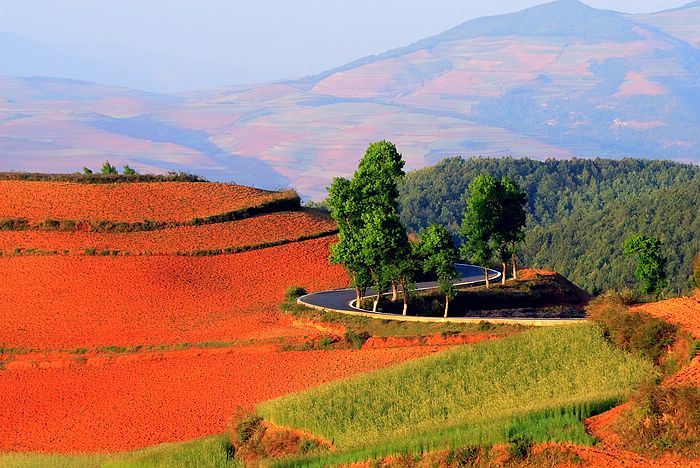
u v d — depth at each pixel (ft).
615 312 285.23
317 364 405.39
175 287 592.19
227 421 322.96
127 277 604.08
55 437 347.15
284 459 234.99
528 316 451.94
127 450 321.52
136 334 497.87
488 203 517.14
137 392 399.65
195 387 397.19
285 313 503.61
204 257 647.15
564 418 200.03
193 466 263.90
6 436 352.08
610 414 197.67
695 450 176.45
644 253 469.57
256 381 393.09
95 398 397.19
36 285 589.73
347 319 456.04
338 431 260.21
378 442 225.35
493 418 218.38
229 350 447.01
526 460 188.03
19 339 495.82
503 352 295.28
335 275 625.82
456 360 300.40
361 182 526.16
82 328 515.50
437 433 216.74
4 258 624.59
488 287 515.50
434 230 462.60
